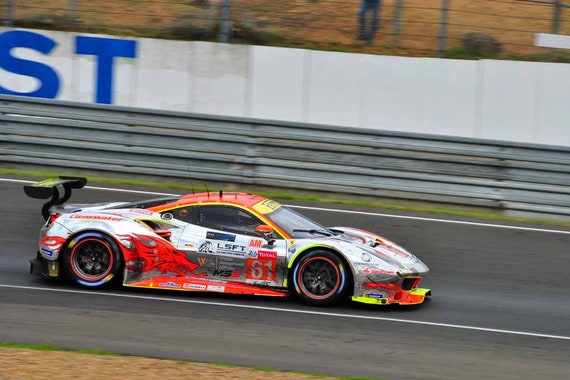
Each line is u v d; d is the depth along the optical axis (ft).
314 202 114.62
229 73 146.92
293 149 118.11
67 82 149.28
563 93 140.46
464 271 87.45
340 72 144.36
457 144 114.62
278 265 73.15
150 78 148.25
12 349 54.75
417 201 116.16
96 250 74.69
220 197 77.51
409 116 143.33
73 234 74.38
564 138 140.87
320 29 157.99
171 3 164.45
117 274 74.18
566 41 151.64
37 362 51.57
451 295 79.00
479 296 79.15
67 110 121.08
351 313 71.00
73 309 67.26
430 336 65.26
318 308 72.08
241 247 73.87
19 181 115.75
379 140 116.47
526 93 141.08
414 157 115.75
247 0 164.25
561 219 112.27
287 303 73.15
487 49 150.30
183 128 119.34
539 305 77.25
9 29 149.28
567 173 111.96
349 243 73.92
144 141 120.06
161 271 74.69
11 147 122.31
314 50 147.13
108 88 148.77
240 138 118.73
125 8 162.71
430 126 142.72
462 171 114.93
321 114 145.38
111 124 120.26
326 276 72.84
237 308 70.44
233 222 75.36
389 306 74.38
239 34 155.12
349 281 72.43
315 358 57.57
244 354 57.47
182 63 147.64
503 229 106.32
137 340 59.52
